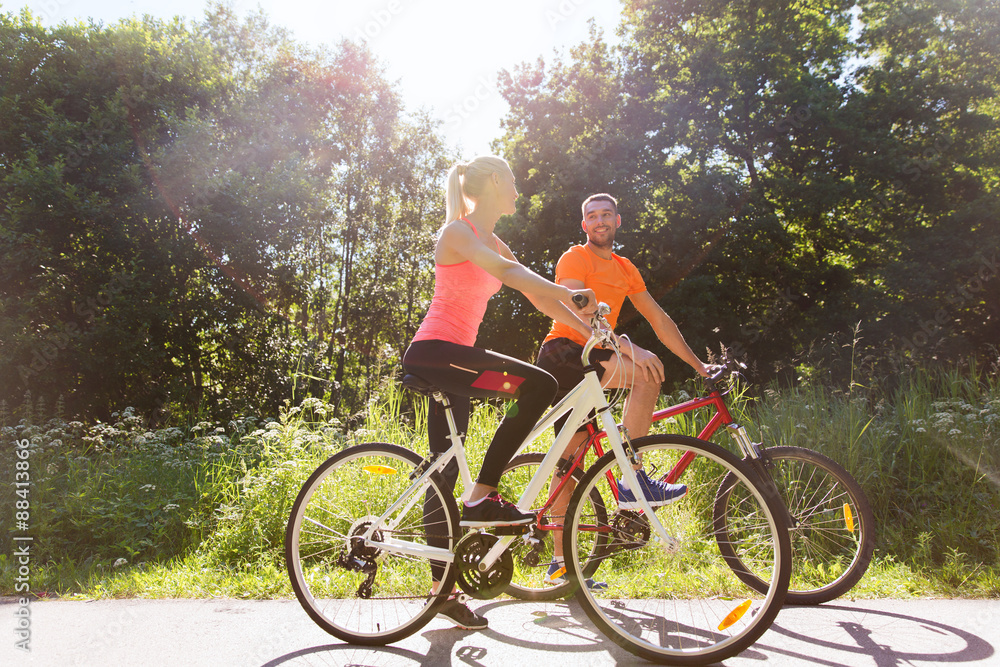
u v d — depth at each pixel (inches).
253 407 625.3
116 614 110.0
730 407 178.9
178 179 583.5
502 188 102.9
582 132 783.7
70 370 561.9
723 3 810.8
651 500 97.1
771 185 751.1
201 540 160.2
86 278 586.6
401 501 99.9
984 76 756.6
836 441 167.5
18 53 606.2
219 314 619.8
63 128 566.6
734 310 751.7
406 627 95.5
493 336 770.2
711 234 714.8
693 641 89.0
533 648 92.6
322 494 105.5
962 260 693.3
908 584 117.4
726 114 756.0
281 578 126.9
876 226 779.4
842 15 861.8
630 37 861.2
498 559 92.5
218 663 88.5
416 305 1012.5
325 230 949.2
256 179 629.3
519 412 92.1
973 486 154.6
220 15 834.2
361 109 968.9
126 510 174.9
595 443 110.0
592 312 91.2
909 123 768.9
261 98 738.8
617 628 89.0
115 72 614.5
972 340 690.2
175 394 587.5
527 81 807.7
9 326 522.9
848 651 88.5
